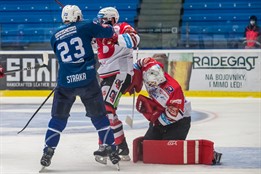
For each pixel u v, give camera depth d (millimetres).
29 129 14617
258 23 28172
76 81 9203
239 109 18969
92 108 9367
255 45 23047
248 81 23000
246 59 22984
